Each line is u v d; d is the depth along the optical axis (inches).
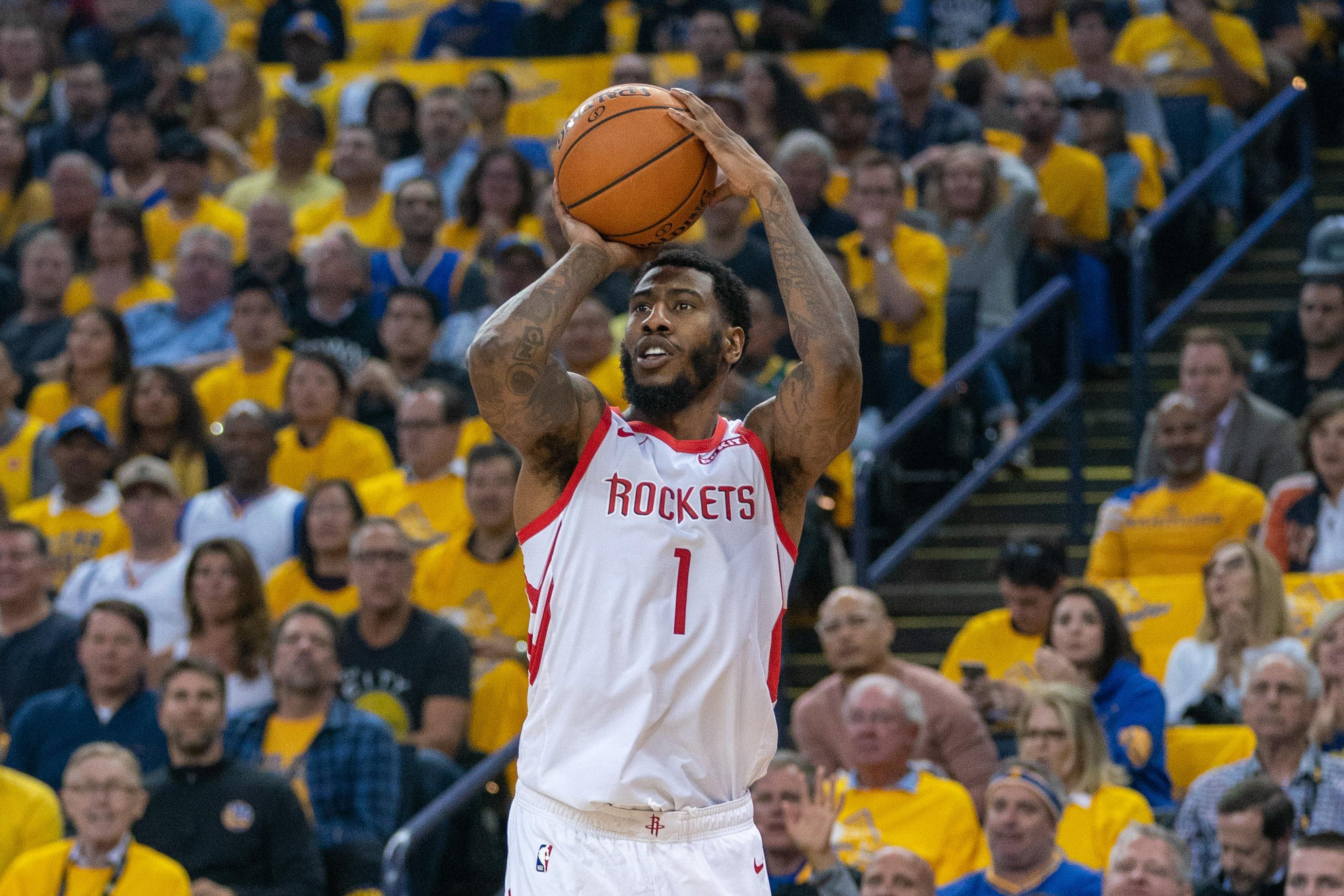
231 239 1565.0
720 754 508.4
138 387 1342.3
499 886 1019.9
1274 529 1114.1
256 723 1023.6
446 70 1927.9
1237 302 1588.3
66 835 1049.5
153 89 1907.0
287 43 1937.7
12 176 1777.8
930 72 1626.5
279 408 1401.3
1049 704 903.1
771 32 1873.8
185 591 1113.4
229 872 948.0
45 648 1152.2
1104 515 1182.9
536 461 508.1
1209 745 975.0
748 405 1159.6
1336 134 1803.6
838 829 917.2
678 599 501.4
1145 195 1578.5
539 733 512.1
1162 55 1731.1
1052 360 1437.0
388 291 1497.3
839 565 1211.9
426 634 1069.8
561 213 523.8
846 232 1414.9
